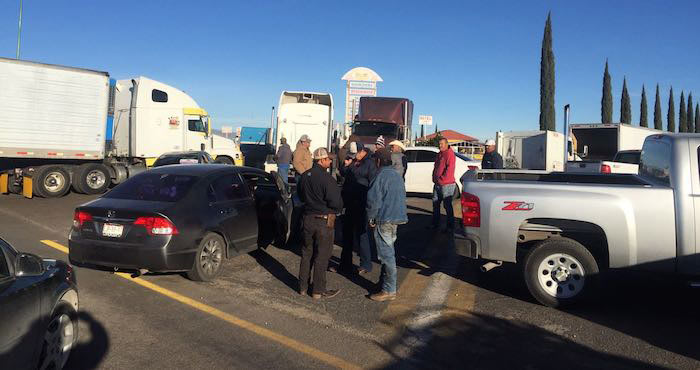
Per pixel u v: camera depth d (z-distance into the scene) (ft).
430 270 23.06
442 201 31.78
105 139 49.29
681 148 16.20
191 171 21.89
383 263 18.43
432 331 15.60
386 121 63.05
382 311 17.38
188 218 19.40
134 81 56.59
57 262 12.94
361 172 21.67
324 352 14.01
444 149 31.12
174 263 18.69
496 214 17.89
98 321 15.98
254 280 20.94
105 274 21.22
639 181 19.12
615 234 16.39
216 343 14.48
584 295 17.06
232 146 65.92
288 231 26.76
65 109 46.16
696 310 17.35
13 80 43.42
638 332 15.40
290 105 61.11
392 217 18.01
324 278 18.69
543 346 14.44
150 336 14.89
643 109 228.84
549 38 136.77
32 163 47.44
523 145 81.97
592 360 13.51
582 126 71.56
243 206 22.65
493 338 15.05
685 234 15.72
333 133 63.05
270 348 14.20
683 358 13.57
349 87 86.43
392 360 13.55
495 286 20.44
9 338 9.86
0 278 10.23
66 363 12.85
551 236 17.99
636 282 20.70
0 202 43.88
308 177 18.48
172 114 58.08
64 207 41.27
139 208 18.76
